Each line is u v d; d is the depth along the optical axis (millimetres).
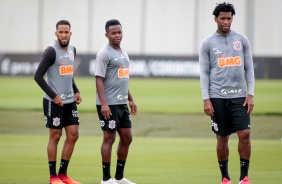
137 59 107875
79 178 28688
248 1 121812
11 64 110375
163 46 127062
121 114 26547
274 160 33688
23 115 56844
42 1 127875
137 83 96938
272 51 122000
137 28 127250
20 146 39531
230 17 25344
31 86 91000
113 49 26406
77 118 27172
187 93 80812
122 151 26781
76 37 128375
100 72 26109
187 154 36344
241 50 25500
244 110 25266
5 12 128625
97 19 127562
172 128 50031
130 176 29125
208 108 25406
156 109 61312
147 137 45250
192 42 126250
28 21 128500
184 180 28031
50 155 26656
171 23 126562
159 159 34438
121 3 127188
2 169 30891
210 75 25750
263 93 80125
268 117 55344
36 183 27250
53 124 26688
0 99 71938
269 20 121562
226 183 25734
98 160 34000
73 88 27719
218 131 25609
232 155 35469
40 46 128750
